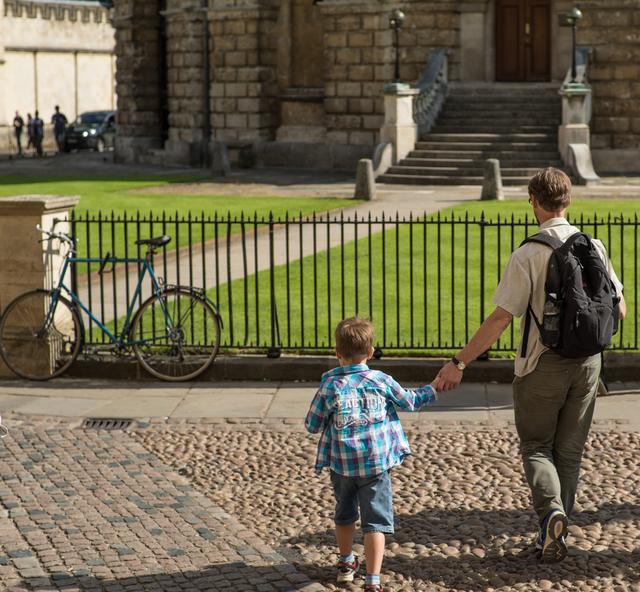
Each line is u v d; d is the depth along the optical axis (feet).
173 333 40.47
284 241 69.62
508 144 109.19
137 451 31.94
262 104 137.18
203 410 36.29
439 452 31.22
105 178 121.39
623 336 44.96
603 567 23.24
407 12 127.03
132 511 27.04
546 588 22.38
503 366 39.11
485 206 85.97
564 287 22.81
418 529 25.57
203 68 139.85
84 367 41.19
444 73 121.08
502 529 25.44
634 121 115.96
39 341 40.86
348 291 53.62
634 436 32.27
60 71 214.48
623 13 114.62
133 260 41.14
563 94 105.50
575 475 24.04
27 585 22.94
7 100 199.41
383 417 22.63
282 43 137.18
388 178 107.76
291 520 26.37
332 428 22.62
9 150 178.50
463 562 23.76
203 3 138.92
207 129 140.67
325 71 132.67
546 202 23.58
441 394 37.55
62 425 34.86
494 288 53.67
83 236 72.43
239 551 24.57
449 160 108.27
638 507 26.58
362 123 131.64
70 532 25.70
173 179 119.34
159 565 23.85
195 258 64.54
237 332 46.52
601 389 24.68
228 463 30.71
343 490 22.77
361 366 22.90
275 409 36.22
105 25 226.17
